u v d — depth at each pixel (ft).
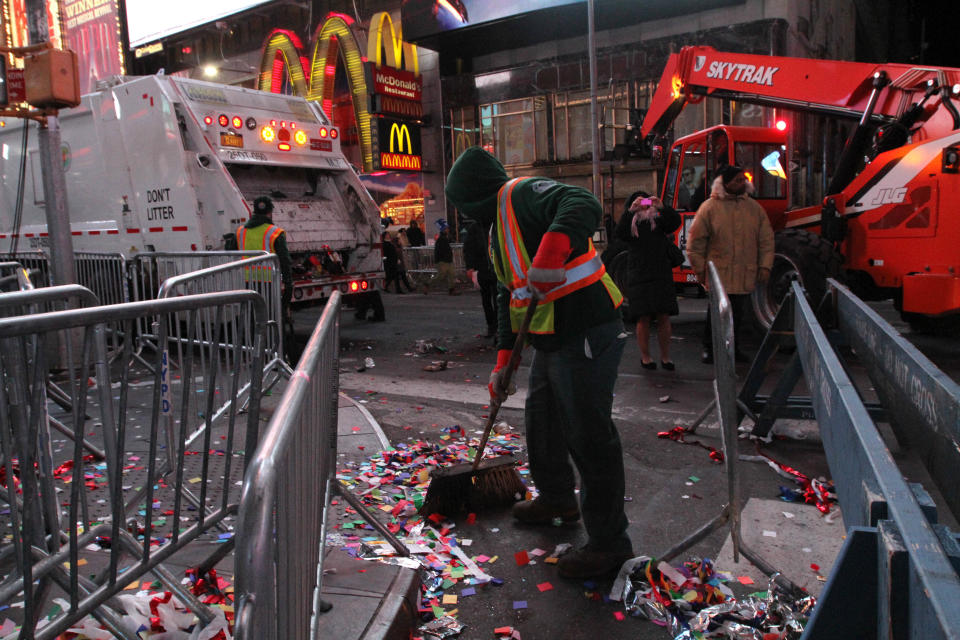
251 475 3.42
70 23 125.39
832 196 25.94
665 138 35.35
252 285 17.29
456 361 25.59
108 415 7.57
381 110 81.97
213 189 27.27
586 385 8.96
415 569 9.05
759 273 21.43
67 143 31.19
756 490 12.32
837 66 26.96
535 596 8.98
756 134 30.89
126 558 9.21
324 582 8.36
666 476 13.12
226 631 7.29
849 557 4.18
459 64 85.40
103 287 26.58
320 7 94.17
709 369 22.12
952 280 21.99
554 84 78.33
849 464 5.92
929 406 6.37
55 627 5.96
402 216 89.51
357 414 17.49
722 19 67.97
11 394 5.49
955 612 2.88
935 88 23.52
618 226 21.52
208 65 110.01
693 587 8.80
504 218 9.16
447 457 14.26
